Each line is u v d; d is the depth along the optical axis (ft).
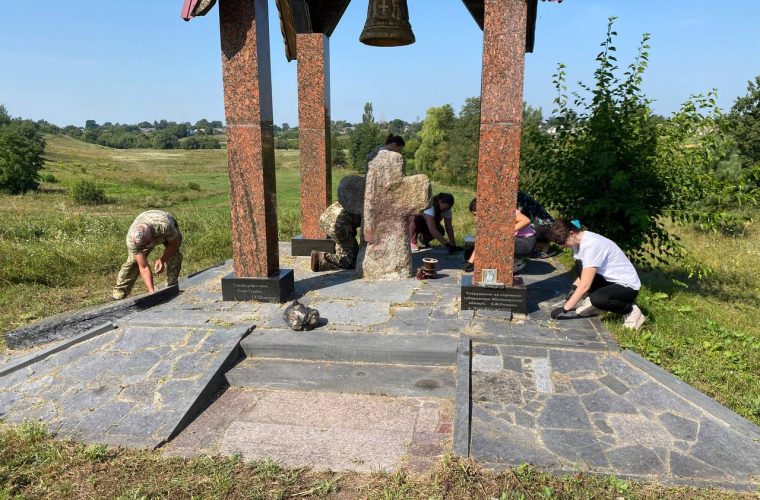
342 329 15.74
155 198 88.63
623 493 9.34
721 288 24.86
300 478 10.16
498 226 16.40
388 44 23.22
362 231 21.72
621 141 20.83
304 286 20.36
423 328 15.67
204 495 9.67
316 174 26.71
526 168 23.39
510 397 12.41
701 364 14.25
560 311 16.31
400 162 20.30
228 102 17.31
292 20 25.21
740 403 12.28
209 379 13.42
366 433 11.66
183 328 15.80
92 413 12.49
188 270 26.91
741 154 56.85
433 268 21.02
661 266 28.27
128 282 19.97
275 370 14.26
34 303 21.61
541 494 9.34
